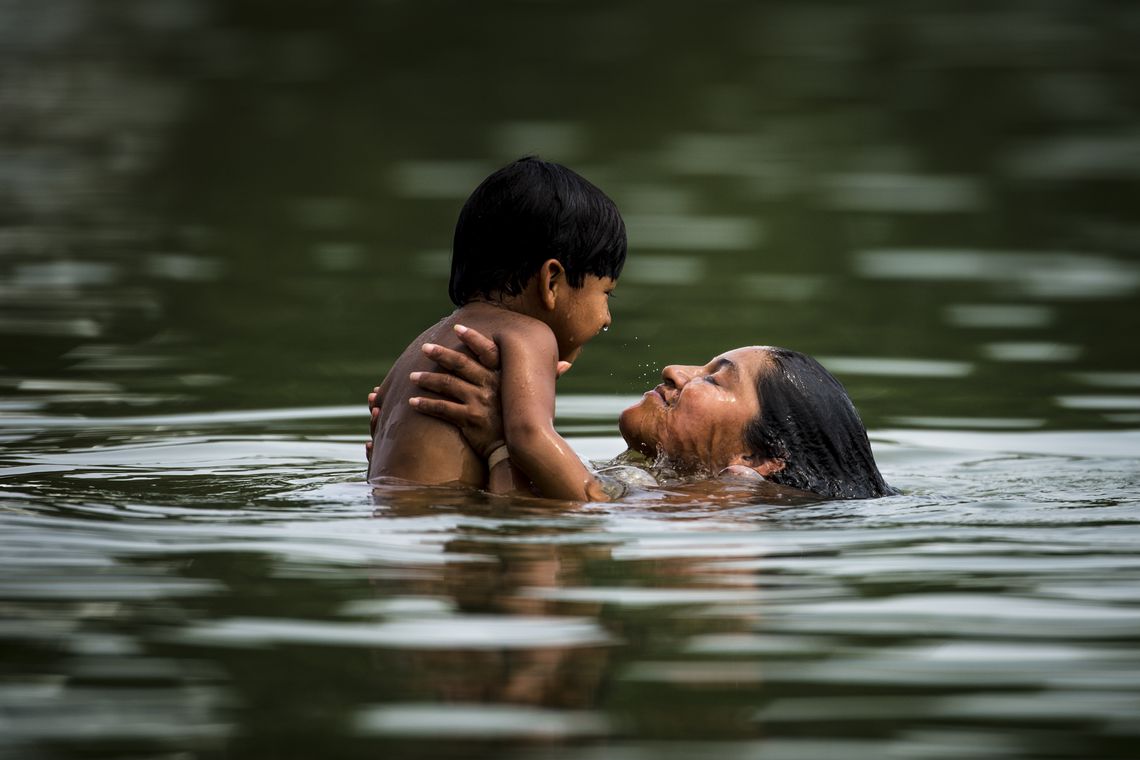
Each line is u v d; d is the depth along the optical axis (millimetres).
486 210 15672
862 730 9422
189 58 71562
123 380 22828
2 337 25734
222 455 17953
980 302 29812
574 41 76188
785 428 15945
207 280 31516
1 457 17406
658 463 16266
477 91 61562
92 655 10453
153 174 45094
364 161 47281
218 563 12414
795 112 57062
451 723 9406
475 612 11281
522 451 14398
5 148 48594
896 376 24031
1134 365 24547
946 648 10766
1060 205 40812
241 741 9156
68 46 75375
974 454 19062
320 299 29859
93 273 31641
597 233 15773
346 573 12172
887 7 91000
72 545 12906
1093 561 12891
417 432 15016
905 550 13203
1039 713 9695
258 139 51281
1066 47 74000
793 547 13211
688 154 48250
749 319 28406
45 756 8984
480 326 15258
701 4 90750
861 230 37688
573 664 10344
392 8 88375
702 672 10258
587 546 13000
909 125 54375
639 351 25984
